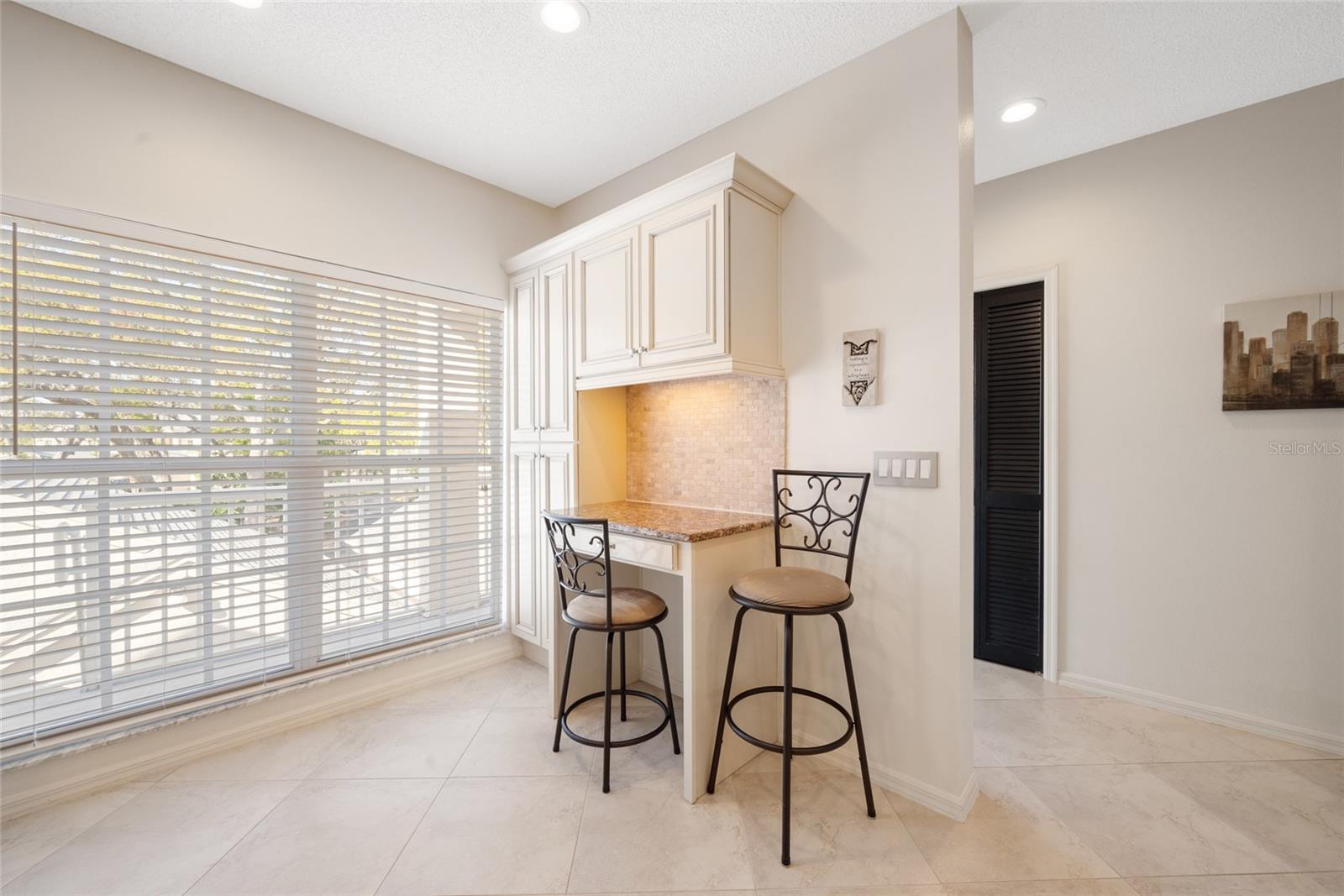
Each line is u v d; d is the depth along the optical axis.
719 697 1.83
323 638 2.27
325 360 2.26
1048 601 2.57
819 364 1.96
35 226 1.67
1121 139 2.35
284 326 2.15
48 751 1.68
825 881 1.40
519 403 2.80
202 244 1.96
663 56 1.89
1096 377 2.44
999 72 1.94
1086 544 2.47
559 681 2.26
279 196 2.14
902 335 1.75
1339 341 1.93
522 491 2.79
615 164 2.63
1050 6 1.64
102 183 1.77
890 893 1.36
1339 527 1.96
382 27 1.75
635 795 1.75
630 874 1.42
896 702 1.77
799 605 1.51
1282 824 1.60
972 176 1.75
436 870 1.44
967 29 1.72
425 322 2.57
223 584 2.02
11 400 1.65
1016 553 2.74
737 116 2.24
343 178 2.31
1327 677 1.98
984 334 2.82
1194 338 2.21
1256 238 2.09
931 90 1.70
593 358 2.33
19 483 1.66
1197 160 2.21
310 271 2.21
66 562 1.73
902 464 1.74
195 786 1.79
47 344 1.69
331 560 2.27
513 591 2.85
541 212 3.05
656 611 1.90
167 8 1.66
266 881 1.40
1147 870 1.43
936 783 1.68
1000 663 2.79
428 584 2.58
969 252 1.71
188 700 1.95
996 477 2.80
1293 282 2.03
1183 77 1.95
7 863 1.46
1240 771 1.86
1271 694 2.07
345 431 2.32
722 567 1.84
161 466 1.89
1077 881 1.40
